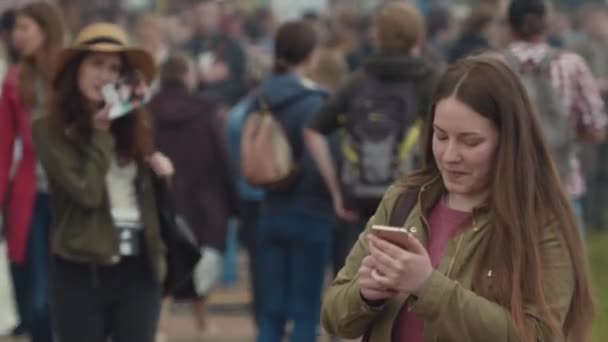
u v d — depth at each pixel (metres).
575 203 12.44
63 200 9.70
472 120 6.03
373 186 11.34
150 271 9.81
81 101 9.72
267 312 12.51
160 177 9.89
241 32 30.41
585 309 6.23
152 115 14.77
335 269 14.14
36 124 9.73
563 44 25.58
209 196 14.84
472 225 6.16
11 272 12.12
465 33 19.06
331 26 25.22
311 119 11.93
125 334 9.81
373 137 11.30
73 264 9.70
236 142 15.94
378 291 6.01
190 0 32.66
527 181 6.07
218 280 19.42
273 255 12.49
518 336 5.90
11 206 11.76
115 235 9.65
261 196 14.59
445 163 6.12
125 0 37.50
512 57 12.16
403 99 11.27
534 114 6.18
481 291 6.05
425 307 5.87
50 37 11.71
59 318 9.78
